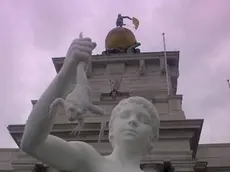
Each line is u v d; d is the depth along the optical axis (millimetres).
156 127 6109
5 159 27906
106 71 33281
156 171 24172
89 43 5660
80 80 5422
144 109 6059
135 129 5836
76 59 5523
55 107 5215
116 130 5977
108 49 36344
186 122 26250
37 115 5199
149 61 33719
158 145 25500
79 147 5641
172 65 34875
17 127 26016
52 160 5379
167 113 28141
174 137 25922
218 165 27734
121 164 5746
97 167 5574
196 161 25828
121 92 30938
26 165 24891
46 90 5371
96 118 25891
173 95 29328
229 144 28922
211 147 28922
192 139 26391
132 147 5812
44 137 5227
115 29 38156
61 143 5445
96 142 24578
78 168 5547
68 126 25078
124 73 33094
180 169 24500
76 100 5207
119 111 6105
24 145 5215
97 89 31516
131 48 36375
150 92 31047
